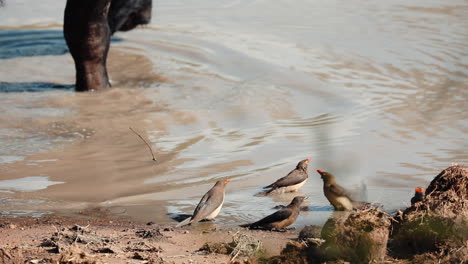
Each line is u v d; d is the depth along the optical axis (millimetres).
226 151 15945
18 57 27953
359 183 12602
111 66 25875
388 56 25828
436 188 9945
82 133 17500
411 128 17375
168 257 8867
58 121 18578
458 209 8984
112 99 21188
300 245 8766
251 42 28828
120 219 11422
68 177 14047
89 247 9266
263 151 15891
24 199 12641
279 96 21188
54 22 35062
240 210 11961
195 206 12273
